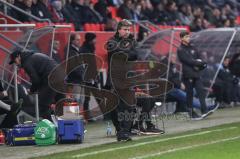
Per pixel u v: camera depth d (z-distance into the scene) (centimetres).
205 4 5216
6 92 2559
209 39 3672
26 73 2630
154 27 3994
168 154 1991
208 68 3597
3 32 2867
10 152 2181
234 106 3950
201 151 2044
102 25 3875
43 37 2823
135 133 2552
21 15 3316
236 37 3675
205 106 3189
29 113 2633
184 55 3136
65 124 2352
